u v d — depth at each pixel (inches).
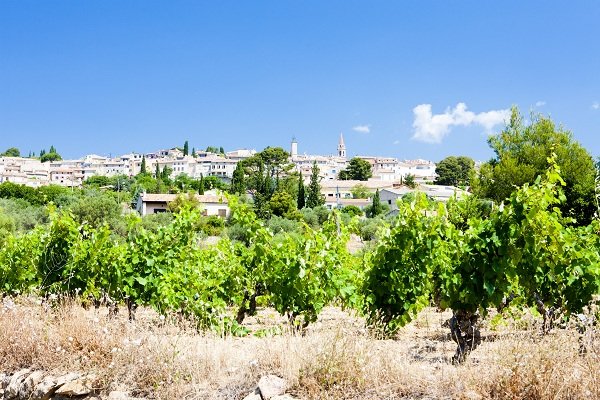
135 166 6491.1
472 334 209.3
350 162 5113.2
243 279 333.7
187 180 4323.3
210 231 1530.5
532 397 138.4
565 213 933.8
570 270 248.5
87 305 321.1
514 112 1190.3
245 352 200.8
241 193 3560.5
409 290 268.1
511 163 1112.8
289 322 291.3
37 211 1585.9
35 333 201.3
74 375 179.8
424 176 6181.1
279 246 315.9
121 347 186.7
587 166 1012.5
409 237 264.2
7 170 5935.0
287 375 164.7
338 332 177.8
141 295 321.4
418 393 151.3
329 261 301.3
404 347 223.1
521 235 215.5
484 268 214.8
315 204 3115.2
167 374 176.1
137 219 338.0
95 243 330.6
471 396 141.7
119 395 171.9
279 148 4544.8
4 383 191.2
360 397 152.4
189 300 294.2
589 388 134.6
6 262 398.0
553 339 151.4
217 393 165.6
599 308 235.6
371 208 2741.1
